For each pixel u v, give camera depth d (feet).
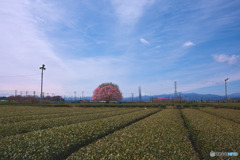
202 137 35.45
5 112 97.30
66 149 29.01
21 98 251.60
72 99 315.78
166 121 53.93
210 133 38.40
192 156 23.52
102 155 23.61
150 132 36.32
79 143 32.63
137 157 22.20
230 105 148.36
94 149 26.40
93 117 72.90
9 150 25.45
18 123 52.85
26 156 23.97
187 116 75.36
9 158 23.58
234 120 70.03
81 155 24.58
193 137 42.52
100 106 180.65
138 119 71.41
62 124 54.95
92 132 39.81
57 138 32.58
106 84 279.28
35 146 27.66
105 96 224.33
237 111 108.58
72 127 44.11
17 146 27.58
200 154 33.32
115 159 21.65
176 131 38.63
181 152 24.40
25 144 28.58
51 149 27.12
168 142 29.04
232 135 36.60
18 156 23.86
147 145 27.02
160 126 44.11
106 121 56.39
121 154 23.26
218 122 56.90
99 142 30.71
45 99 266.36
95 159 22.52
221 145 28.81
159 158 22.12
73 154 25.39
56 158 27.09
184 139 32.37
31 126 48.78
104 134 41.70
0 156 23.90
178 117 68.23
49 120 60.85
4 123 56.85
